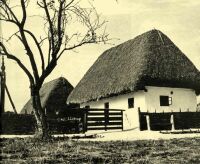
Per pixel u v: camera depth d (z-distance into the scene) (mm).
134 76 25297
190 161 9258
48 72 15719
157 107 25516
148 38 28000
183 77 26531
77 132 21844
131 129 23562
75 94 34344
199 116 22984
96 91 29828
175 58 27359
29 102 45906
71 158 9633
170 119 22266
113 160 9344
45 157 9875
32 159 9531
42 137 15211
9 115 22422
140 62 26125
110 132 21484
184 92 26969
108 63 32344
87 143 13211
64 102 41500
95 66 35312
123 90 25859
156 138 15742
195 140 13969
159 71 25812
